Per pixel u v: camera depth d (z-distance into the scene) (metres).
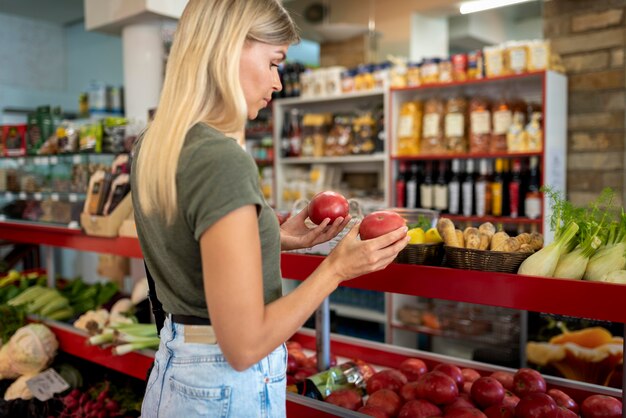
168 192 0.96
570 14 3.87
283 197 4.91
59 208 2.91
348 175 4.89
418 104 4.24
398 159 4.27
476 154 3.86
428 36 4.82
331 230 1.42
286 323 0.96
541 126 3.60
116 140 2.77
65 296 2.98
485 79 3.77
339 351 2.18
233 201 0.90
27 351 2.46
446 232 1.53
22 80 7.04
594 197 3.82
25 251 4.83
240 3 1.00
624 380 1.30
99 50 7.15
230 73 0.98
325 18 5.31
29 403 2.40
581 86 3.84
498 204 3.80
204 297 1.03
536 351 3.10
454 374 1.71
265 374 1.08
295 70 4.86
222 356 1.04
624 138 3.69
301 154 4.77
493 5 4.26
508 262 1.36
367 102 4.63
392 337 4.11
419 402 1.57
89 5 4.39
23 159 3.26
